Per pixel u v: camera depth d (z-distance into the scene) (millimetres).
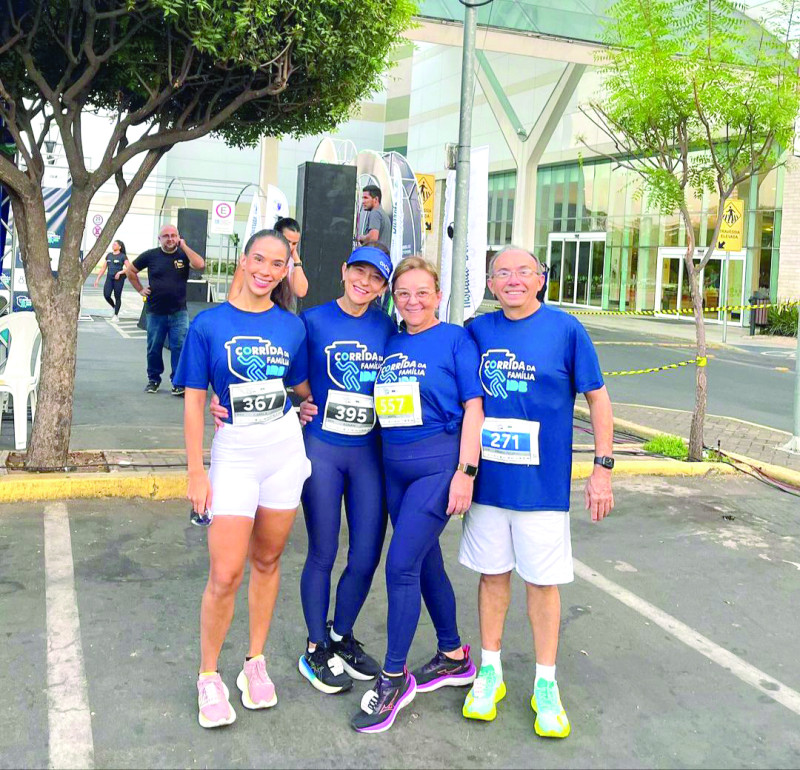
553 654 3283
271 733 3135
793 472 7289
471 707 3281
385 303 8828
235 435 3152
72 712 3201
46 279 6074
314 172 8469
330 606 4363
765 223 23344
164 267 9711
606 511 3252
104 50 6195
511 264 3209
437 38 17750
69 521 5422
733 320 24516
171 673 3541
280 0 5414
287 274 3279
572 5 18203
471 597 4535
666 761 3051
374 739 3127
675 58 7168
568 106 29578
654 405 11180
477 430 3240
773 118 7004
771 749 3156
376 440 3490
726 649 4016
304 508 3541
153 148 6352
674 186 7430
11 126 5824
